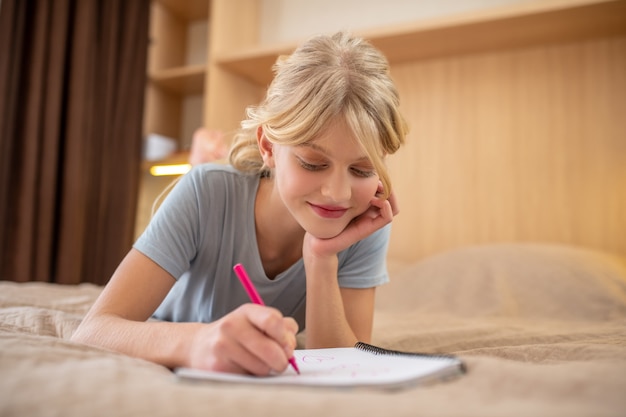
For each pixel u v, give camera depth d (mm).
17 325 915
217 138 1924
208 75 2750
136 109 2742
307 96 700
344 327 873
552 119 2357
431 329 1283
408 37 2369
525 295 1737
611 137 2254
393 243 2605
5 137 2277
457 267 2000
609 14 2092
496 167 2443
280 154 759
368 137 684
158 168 2900
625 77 2246
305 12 2963
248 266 947
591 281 1699
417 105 2621
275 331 544
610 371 515
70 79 2504
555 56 2371
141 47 2799
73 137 2475
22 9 2361
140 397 426
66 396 430
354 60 728
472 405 427
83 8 2547
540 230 2344
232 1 2877
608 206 2238
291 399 419
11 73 2318
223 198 938
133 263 840
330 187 718
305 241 891
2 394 443
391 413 389
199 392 439
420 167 2586
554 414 387
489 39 2361
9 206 2312
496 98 2467
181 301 1026
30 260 2311
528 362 681
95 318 746
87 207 2568
